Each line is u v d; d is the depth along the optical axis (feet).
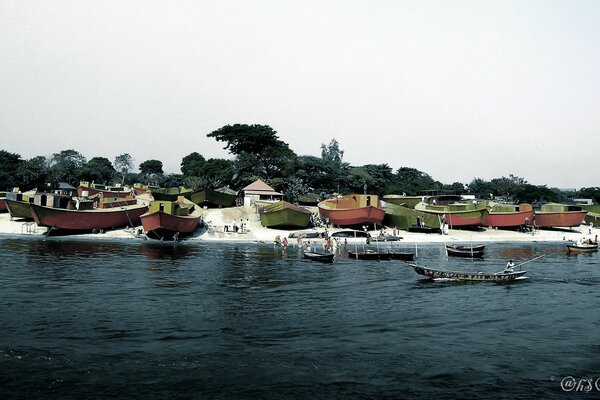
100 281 129.90
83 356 74.43
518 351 81.35
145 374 68.64
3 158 439.63
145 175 540.93
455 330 92.38
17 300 106.32
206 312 101.60
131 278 135.64
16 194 284.20
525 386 67.82
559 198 604.90
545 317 102.99
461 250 206.90
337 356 77.05
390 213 297.53
